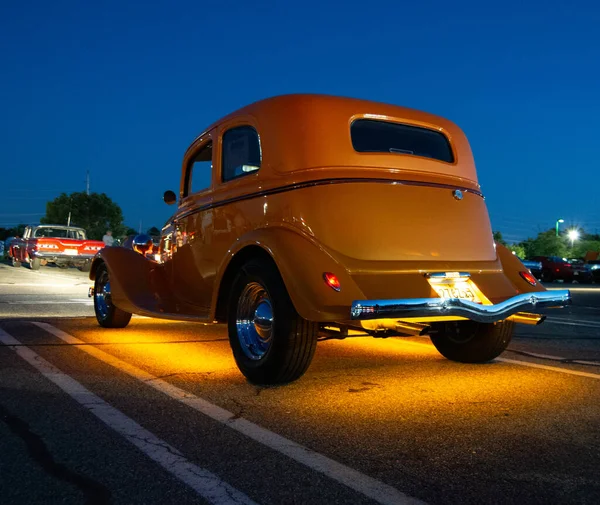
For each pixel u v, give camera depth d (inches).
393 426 143.1
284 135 191.3
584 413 155.2
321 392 175.0
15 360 214.2
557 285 1132.5
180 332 295.3
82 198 2170.3
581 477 113.1
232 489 106.2
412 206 191.6
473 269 194.4
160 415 149.7
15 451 123.0
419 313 168.6
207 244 228.4
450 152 215.5
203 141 239.6
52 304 427.5
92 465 116.3
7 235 2290.8
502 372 205.9
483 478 112.2
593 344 276.7
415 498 103.3
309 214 178.2
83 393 169.0
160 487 106.7
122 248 278.4
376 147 198.5
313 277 166.2
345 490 106.3
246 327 189.5
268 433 136.9
